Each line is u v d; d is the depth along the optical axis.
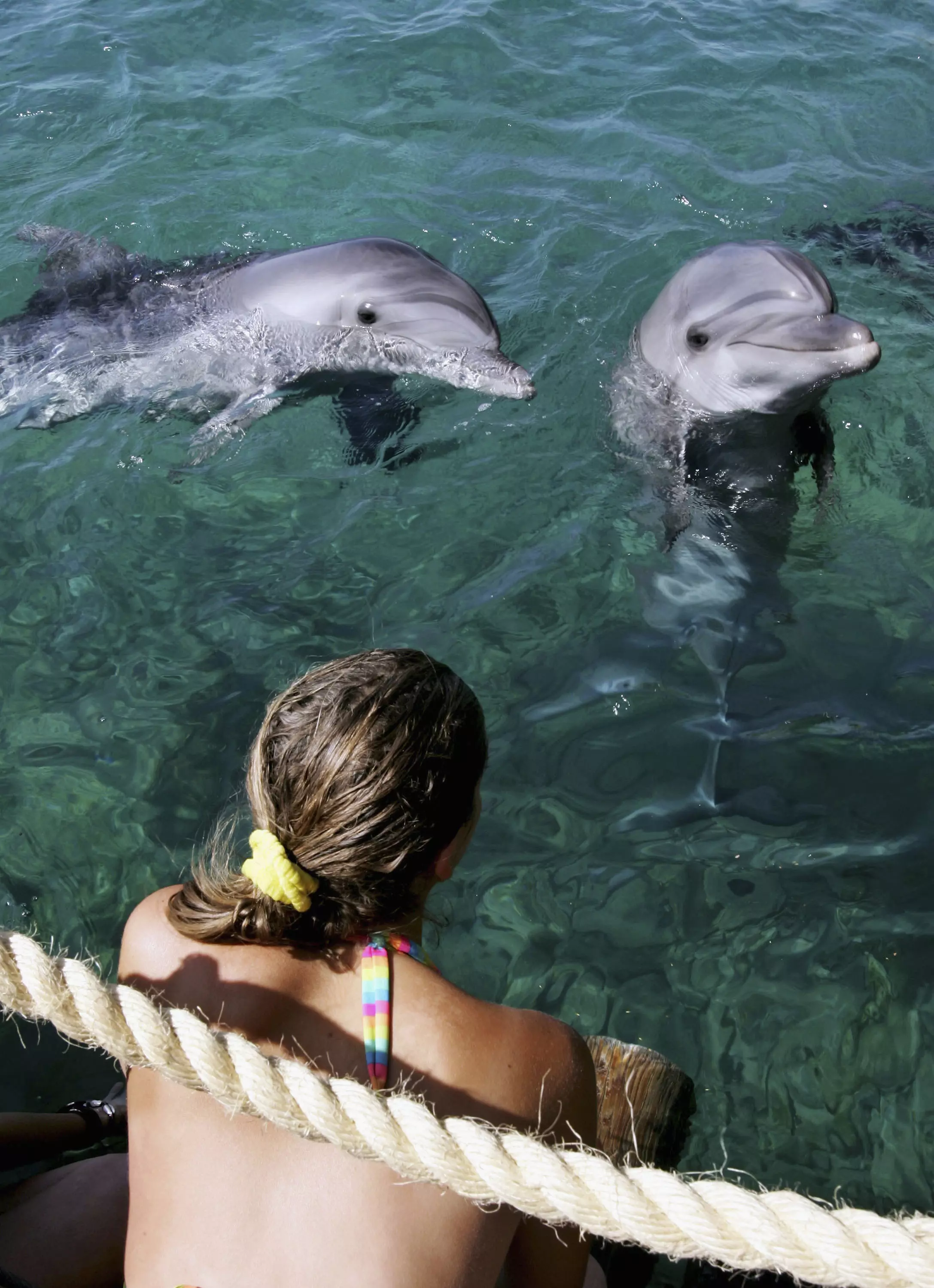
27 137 7.70
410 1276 1.82
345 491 4.97
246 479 5.07
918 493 4.92
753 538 4.68
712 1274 2.67
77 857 3.64
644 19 8.77
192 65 8.36
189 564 4.66
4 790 3.84
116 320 6.08
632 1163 2.69
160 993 2.06
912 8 9.01
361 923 2.03
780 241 6.65
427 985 2.01
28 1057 3.15
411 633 4.32
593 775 3.81
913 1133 2.90
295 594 4.50
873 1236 1.67
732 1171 2.79
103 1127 2.90
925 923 3.34
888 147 7.59
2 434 5.38
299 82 8.13
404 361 5.68
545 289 6.25
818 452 5.09
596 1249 2.71
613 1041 2.93
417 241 6.70
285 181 7.26
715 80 8.12
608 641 4.27
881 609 4.39
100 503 4.96
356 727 2.01
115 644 4.34
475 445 5.20
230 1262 1.83
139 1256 1.90
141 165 7.41
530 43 8.51
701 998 3.20
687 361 5.25
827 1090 2.99
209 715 4.06
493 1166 1.74
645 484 4.95
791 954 3.29
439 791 2.05
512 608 4.41
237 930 2.03
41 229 6.69
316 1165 1.87
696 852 3.56
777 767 3.81
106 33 8.70
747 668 4.16
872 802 3.69
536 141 7.57
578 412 5.36
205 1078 1.80
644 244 6.61
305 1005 2.00
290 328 5.82
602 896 3.46
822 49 8.47
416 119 7.78
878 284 6.30
